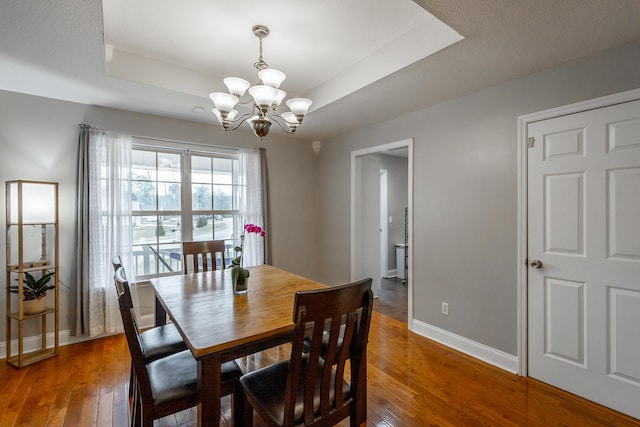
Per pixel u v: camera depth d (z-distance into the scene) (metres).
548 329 2.17
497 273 2.44
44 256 2.67
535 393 2.07
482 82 2.37
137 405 1.50
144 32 2.05
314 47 2.26
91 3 1.45
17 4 1.44
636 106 1.79
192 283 2.18
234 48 2.27
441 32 1.87
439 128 2.86
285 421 1.16
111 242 2.97
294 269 4.36
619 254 1.87
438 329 2.89
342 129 3.85
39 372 2.33
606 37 1.75
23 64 2.08
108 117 3.01
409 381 2.22
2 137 2.56
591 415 1.85
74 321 2.83
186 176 3.54
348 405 1.37
